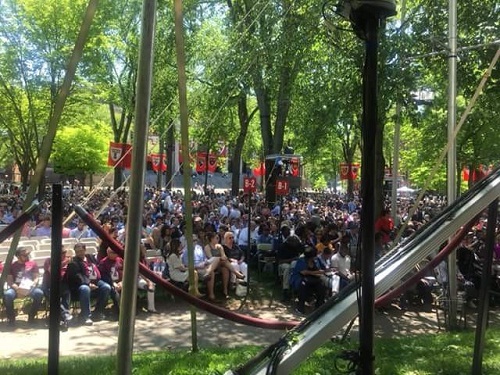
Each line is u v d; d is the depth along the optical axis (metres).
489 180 4.33
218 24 23.41
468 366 6.05
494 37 10.63
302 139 17.58
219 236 13.01
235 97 18.02
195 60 22.48
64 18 20.94
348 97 10.92
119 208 19.62
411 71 10.51
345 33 10.02
